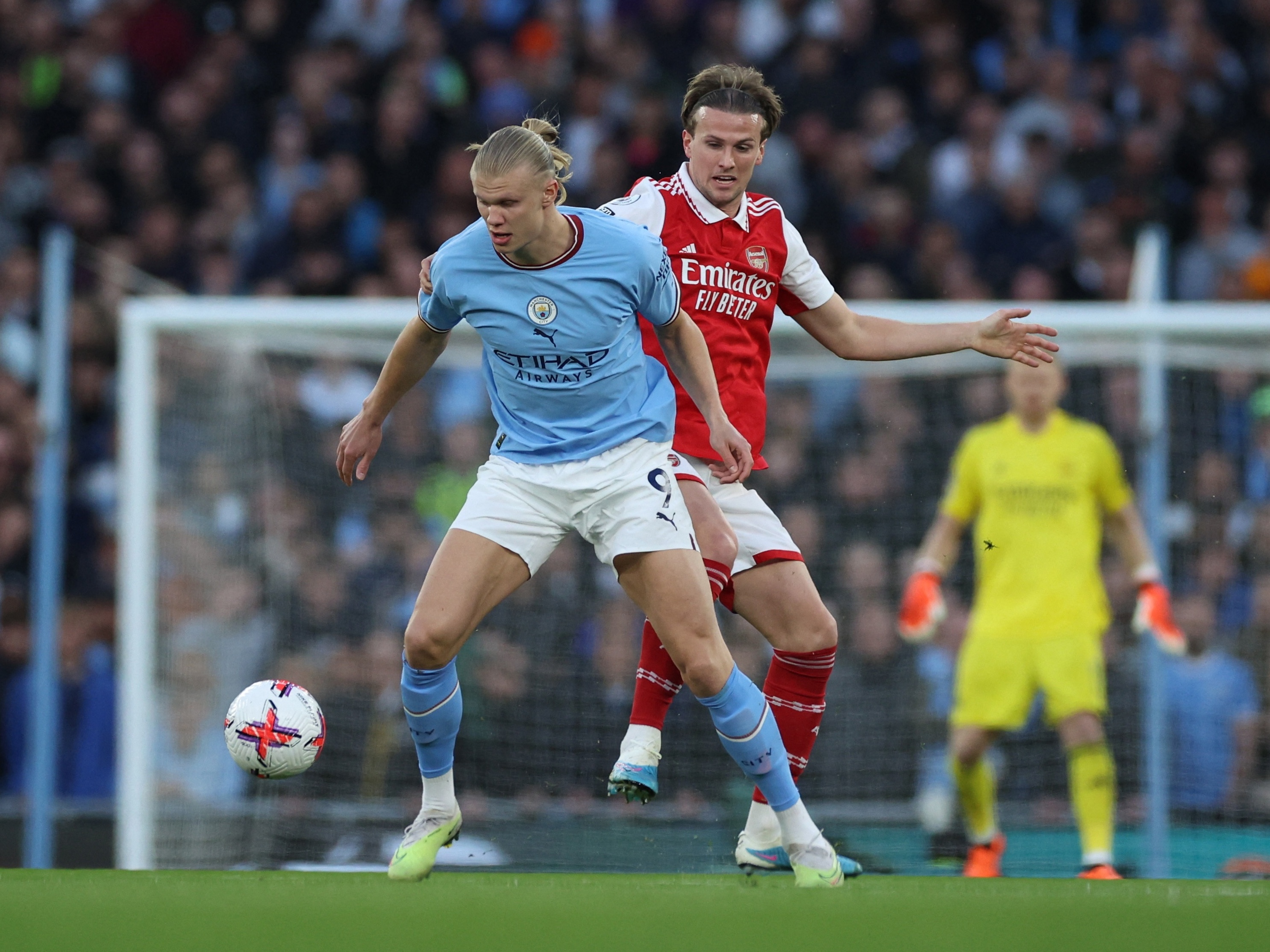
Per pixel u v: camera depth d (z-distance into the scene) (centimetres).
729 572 1341
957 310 2245
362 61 3750
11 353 3192
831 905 1116
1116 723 2412
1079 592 2170
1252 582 2475
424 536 2533
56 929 1099
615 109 3694
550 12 3825
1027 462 2216
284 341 2445
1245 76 3762
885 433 2592
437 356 1315
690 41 3788
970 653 2195
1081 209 3500
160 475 2361
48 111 3766
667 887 1163
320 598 2458
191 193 3641
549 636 2466
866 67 3638
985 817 2162
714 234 1377
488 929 1108
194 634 2353
